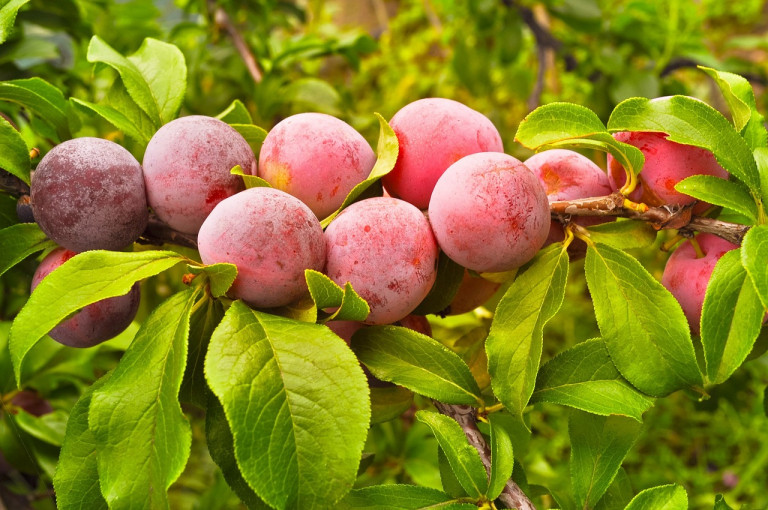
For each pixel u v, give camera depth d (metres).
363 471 0.57
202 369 0.46
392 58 1.69
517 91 1.36
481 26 1.17
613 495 0.53
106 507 0.44
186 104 1.01
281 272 0.44
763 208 0.46
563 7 1.03
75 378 0.71
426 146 0.48
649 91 0.98
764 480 1.23
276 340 0.42
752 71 1.14
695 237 0.50
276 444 0.40
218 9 0.99
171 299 0.44
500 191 0.45
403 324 0.50
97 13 1.01
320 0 1.47
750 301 0.45
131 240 0.47
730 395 0.73
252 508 0.44
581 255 0.51
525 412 0.56
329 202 0.48
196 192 0.46
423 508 0.45
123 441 0.42
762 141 0.48
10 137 0.49
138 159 0.56
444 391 0.46
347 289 0.43
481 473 0.46
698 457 1.30
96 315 0.49
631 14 1.11
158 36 1.08
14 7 0.50
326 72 1.69
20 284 0.71
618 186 0.49
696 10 1.18
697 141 0.46
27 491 0.67
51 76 0.80
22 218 0.50
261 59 1.04
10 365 0.68
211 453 0.44
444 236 0.46
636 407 0.46
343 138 0.48
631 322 0.46
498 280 0.52
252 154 0.48
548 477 0.86
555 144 0.47
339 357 0.42
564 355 0.48
